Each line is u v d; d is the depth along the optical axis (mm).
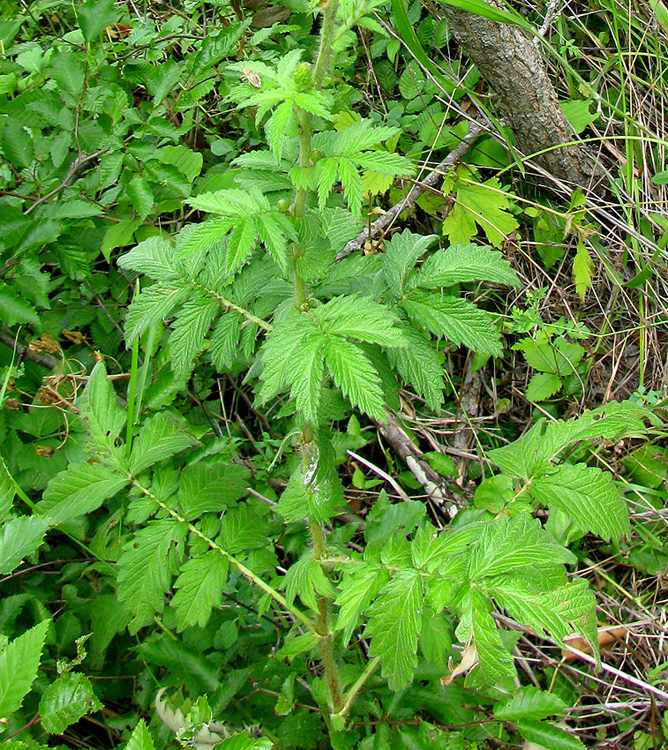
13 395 693
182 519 544
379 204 884
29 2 1018
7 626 599
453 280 497
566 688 674
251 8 831
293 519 506
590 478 518
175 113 826
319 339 429
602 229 880
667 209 858
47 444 662
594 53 941
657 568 722
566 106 865
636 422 529
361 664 629
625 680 682
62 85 745
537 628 418
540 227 854
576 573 709
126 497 645
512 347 811
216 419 772
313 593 509
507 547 437
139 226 763
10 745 442
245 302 509
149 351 615
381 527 635
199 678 590
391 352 494
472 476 788
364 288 517
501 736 602
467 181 829
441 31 884
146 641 606
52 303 757
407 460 766
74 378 674
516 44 758
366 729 591
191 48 931
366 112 944
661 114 890
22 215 692
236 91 443
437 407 490
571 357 805
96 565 627
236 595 651
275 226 433
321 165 433
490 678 419
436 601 437
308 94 418
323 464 503
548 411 826
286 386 489
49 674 610
